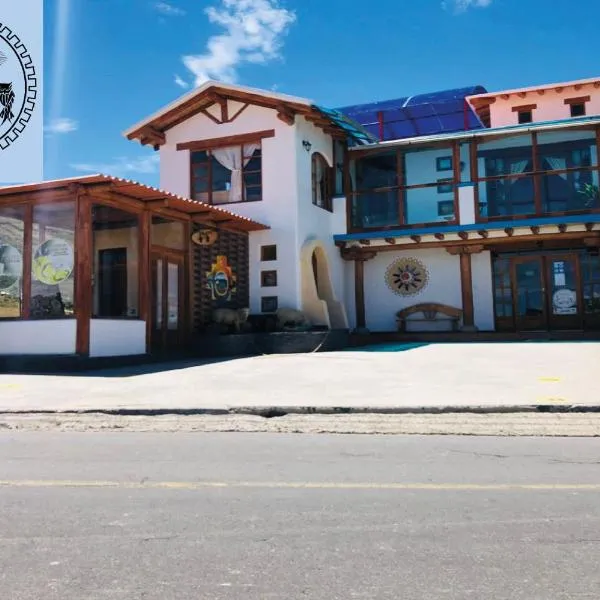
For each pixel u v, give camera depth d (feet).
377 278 71.97
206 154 63.57
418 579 10.91
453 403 26.73
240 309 56.59
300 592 10.46
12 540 12.87
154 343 49.39
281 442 22.31
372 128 85.51
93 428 25.26
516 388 30.83
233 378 36.52
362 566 11.46
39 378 37.93
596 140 62.49
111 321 44.16
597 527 13.43
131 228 46.55
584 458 19.57
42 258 43.78
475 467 18.57
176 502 15.29
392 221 74.13
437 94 82.53
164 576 11.10
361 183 75.15
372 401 27.78
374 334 69.21
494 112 78.84
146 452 20.81
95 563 11.68
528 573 11.14
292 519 14.01
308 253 60.90
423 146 67.36
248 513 14.44
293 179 60.23
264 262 60.90
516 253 68.74
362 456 20.03
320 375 37.24
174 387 33.32
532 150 67.31
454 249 67.46
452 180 66.33
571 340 61.36
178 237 52.80
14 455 20.52
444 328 69.10
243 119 62.18
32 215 44.42
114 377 37.91
